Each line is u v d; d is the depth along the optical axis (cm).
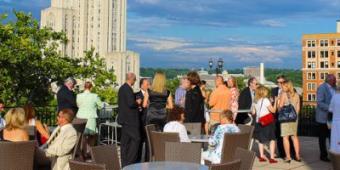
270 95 1186
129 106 1004
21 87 2833
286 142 1113
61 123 794
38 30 3056
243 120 1238
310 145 1435
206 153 824
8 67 2697
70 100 1188
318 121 1133
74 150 793
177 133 834
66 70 2936
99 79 3008
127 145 1013
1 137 818
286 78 1109
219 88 1120
